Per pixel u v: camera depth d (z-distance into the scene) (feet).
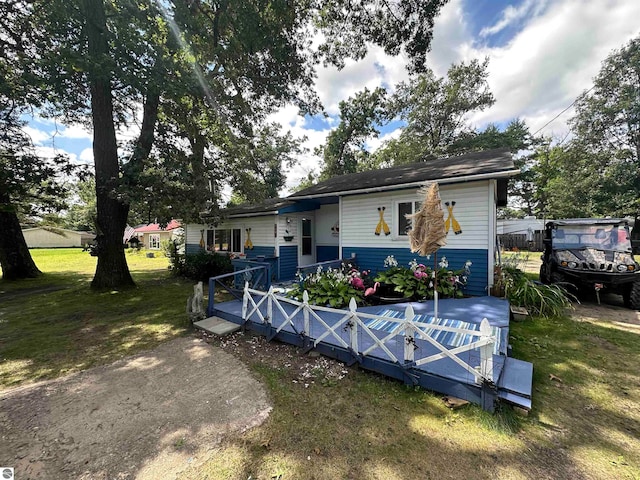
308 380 10.93
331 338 12.99
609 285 20.02
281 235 32.07
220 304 20.47
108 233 29.78
